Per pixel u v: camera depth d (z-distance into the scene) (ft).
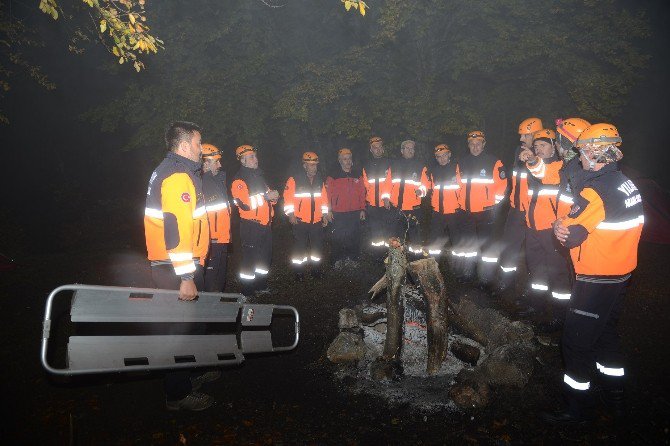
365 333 15.31
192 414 11.23
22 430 10.34
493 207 19.47
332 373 13.41
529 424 10.60
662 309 16.70
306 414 11.37
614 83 27.73
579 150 10.17
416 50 33.09
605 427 10.30
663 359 13.19
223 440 10.19
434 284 13.52
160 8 33.14
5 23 26.45
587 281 10.13
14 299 19.79
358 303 18.52
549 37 28.94
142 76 33.30
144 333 13.08
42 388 12.16
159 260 10.43
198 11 34.96
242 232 18.88
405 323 15.23
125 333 13.67
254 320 12.30
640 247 25.16
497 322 14.61
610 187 9.70
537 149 15.42
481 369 12.50
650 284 19.30
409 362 13.88
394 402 11.85
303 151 37.04
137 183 45.98
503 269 18.38
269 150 40.55
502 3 29.86
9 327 16.48
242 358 11.97
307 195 20.95
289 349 13.42
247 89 32.96
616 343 10.80
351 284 20.76
